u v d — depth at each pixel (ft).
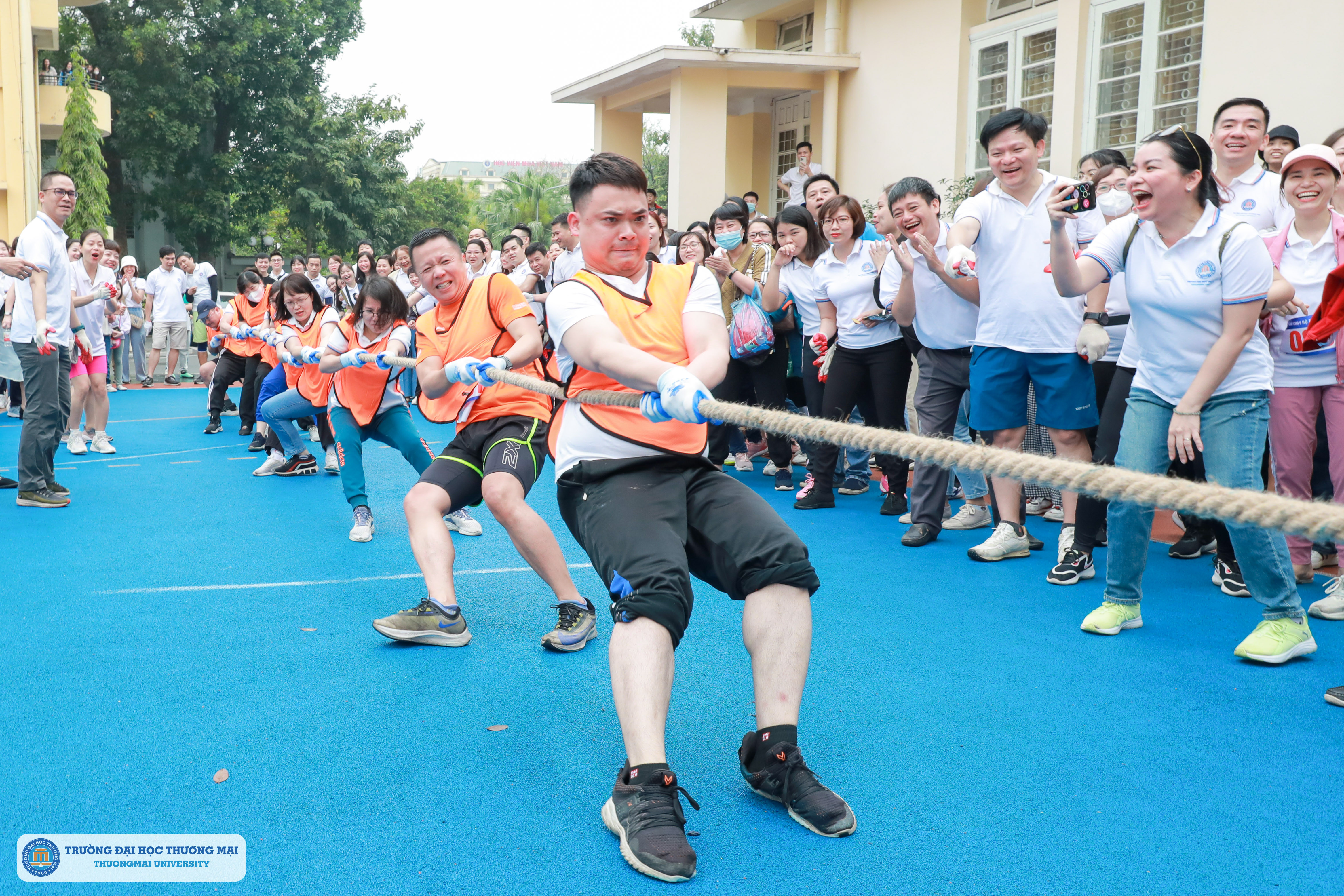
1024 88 36.91
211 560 17.62
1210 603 15.06
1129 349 14.76
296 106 102.22
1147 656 12.71
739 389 25.05
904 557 17.84
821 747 10.05
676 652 12.89
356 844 8.21
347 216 105.91
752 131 54.34
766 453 29.17
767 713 8.64
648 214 9.17
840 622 14.10
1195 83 30.68
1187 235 12.35
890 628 13.83
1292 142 18.20
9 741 10.15
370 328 18.84
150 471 27.14
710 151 45.98
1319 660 12.57
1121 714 10.86
